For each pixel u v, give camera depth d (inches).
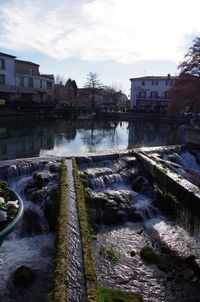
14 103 1652.3
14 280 298.2
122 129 1429.6
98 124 1663.4
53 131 1251.2
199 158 765.9
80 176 509.7
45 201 426.3
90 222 413.4
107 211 443.2
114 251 360.2
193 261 346.0
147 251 358.0
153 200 505.4
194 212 420.8
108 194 485.7
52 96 2405.3
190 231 425.1
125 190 527.2
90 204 437.1
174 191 482.9
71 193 398.9
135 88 2647.6
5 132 1135.6
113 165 609.9
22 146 858.8
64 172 485.1
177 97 1091.9
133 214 457.1
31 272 306.5
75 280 228.2
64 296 205.6
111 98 3383.4
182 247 384.5
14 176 517.0
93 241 383.2
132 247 379.2
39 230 398.9
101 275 318.7
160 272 329.4
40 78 2151.8
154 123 1755.7
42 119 1768.0
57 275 229.5
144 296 292.4
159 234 416.2
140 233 417.7
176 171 612.4
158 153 745.0
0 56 1769.2
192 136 846.5
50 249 360.5
